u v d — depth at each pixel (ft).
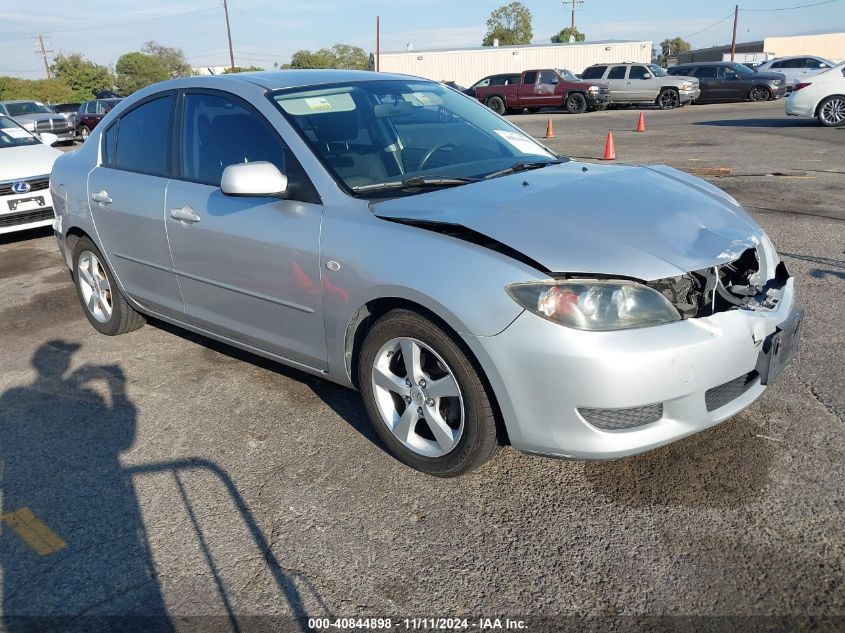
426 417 10.06
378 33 181.37
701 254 9.09
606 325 8.49
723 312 9.09
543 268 8.73
